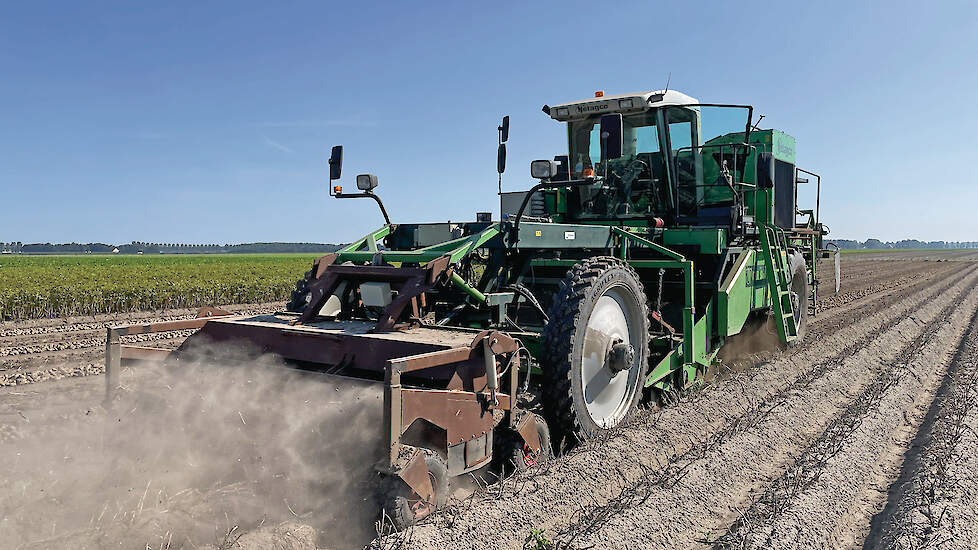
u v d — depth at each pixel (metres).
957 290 24.20
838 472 5.09
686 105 7.75
